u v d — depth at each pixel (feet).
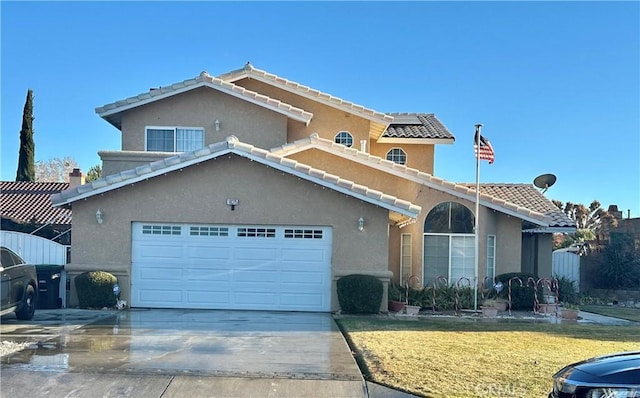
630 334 40.27
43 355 29.96
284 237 49.49
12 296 39.47
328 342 34.53
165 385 25.04
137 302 49.29
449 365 28.99
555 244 96.43
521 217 57.31
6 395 23.58
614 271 71.46
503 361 30.01
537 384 25.52
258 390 24.68
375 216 49.08
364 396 24.09
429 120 82.07
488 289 56.13
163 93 61.87
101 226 49.26
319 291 49.24
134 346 32.45
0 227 81.25
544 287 57.31
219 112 63.10
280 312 48.21
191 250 49.57
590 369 18.61
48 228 82.99
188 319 43.01
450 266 58.03
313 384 25.50
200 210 49.34
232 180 49.44
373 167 58.08
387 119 66.90
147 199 49.39
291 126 68.13
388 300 51.24
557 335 39.27
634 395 16.85
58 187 100.78
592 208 122.11
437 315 49.42
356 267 48.98
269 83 67.62
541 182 74.84
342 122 68.54
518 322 46.39
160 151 62.49
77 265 48.96
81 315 44.39
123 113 62.85
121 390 24.34
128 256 49.16
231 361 29.22
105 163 57.31
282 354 31.04
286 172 48.65
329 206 49.19
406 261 60.44
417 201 58.44
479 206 57.98
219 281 49.39
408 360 29.99
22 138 130.11
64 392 24.00
